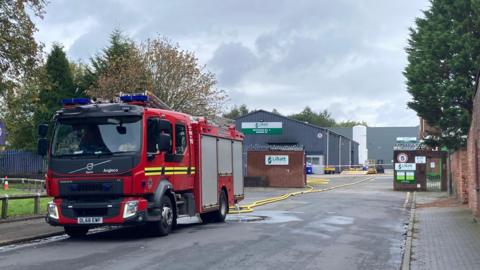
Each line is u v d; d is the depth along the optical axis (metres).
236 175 20.33
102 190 13.50
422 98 29.64
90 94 36.53
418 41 31.36
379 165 84.38
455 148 29.70
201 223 18.19
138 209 13.49
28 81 18.42
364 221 19.12
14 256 11.16
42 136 14.35
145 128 13.87
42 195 18.94
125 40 51.50
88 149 13.78
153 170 14.06
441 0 29.22
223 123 19.66
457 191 30.86
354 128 103.88
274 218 19.77
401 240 14.30
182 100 36.16
